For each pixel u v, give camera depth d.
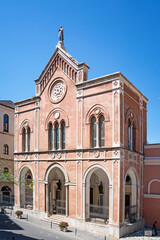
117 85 22.58
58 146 27.20
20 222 25.64
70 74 26.89
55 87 28.38
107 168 22.27
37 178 28.38
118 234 20.59
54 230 22.81
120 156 21.69
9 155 41.28
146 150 27.81
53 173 28.16
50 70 29.14
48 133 28.17
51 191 28.45
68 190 25.02
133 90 25.73
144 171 27.47
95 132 24.17
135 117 26.06
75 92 26.03
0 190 37.69
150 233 21.72
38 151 28.64
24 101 31.69
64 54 27.70
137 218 25.14
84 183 23.70
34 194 28.38
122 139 22.31
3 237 19.91
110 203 21.61
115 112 22.42
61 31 29.30
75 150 24.91
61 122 27.05
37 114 29.72
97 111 23.80
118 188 21.28
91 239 20.23
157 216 25.84
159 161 26.61
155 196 26.23
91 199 29.47
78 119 25.27
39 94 29.84
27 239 19.75
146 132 29.59
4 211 30.02
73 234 21.58
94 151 23.36
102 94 23.64
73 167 24.91
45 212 26.89
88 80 24.66
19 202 30.42
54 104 27.97
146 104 30.22
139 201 25.70
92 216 26.22
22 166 30.53
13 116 43.19
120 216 21.16
